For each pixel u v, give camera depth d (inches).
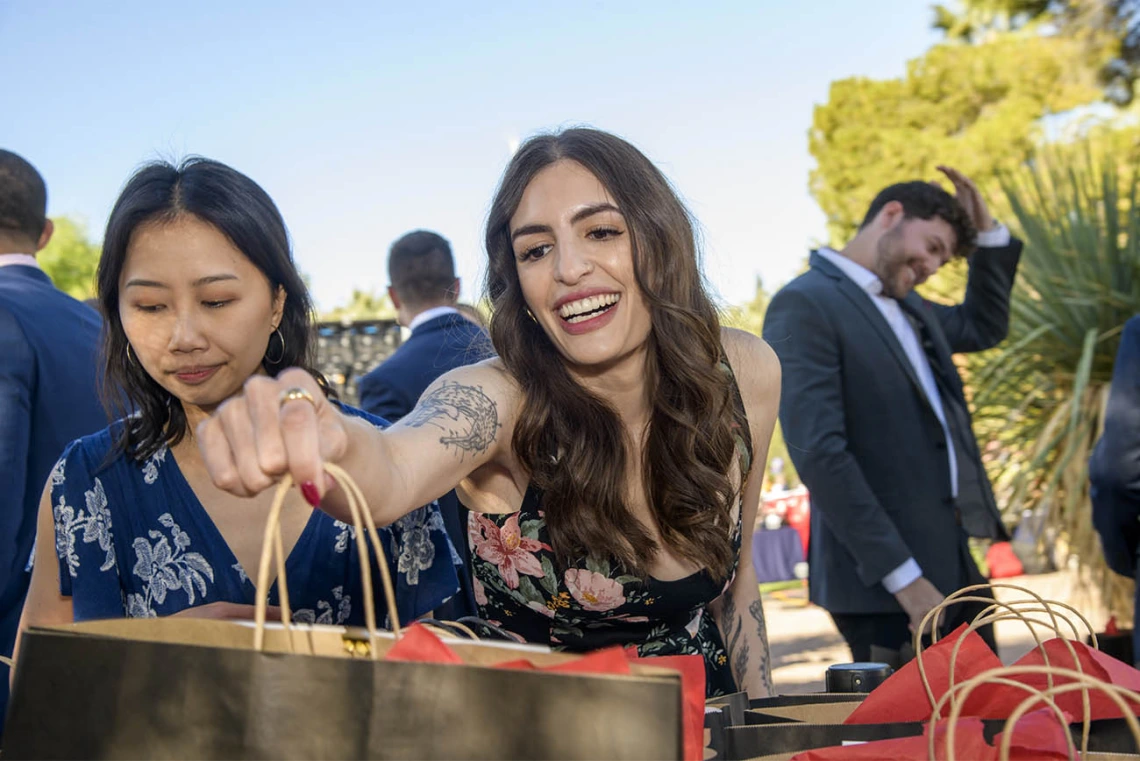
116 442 62.0
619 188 58.7
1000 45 624.1
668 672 29.6
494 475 64.6
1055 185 202.8
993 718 42.0
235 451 32.4
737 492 68.3
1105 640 79.4
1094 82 577.0
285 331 62.5
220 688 30.1
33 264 101.9
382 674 29.3
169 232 55.6
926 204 127.1
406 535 63.7
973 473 129.3
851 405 122.2
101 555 61.2
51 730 31.4
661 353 62.3
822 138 689.6
